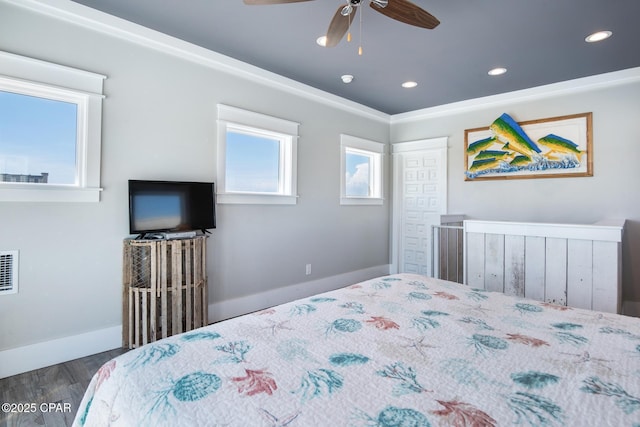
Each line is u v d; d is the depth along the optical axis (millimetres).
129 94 2545
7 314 2096
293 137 3693
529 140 3850
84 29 2330
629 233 3287
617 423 682
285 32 2607
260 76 3322
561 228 2461
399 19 1871
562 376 870
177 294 2508
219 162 3064
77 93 2303
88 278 2383
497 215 4102
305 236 3883
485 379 857
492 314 1359
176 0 2197
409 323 1254
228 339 1102
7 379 2064
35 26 2146
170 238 2553
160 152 2709
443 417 700
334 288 4242
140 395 796
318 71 3363
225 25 2510
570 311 1404
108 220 2461
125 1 2209
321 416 705
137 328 2467
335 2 2211
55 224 2250
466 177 4328
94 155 2385
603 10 2271
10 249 2100
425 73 3398
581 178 3547
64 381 2053
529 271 2615
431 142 4629
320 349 1035
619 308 2375
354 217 4527
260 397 774
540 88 3756
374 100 4309
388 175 5094
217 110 3045
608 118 3391
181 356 980
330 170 4168
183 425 683
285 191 3703
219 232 3100
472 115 4301
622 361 952
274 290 3562
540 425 674
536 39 2682
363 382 844
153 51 2658
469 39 2688
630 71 3252
